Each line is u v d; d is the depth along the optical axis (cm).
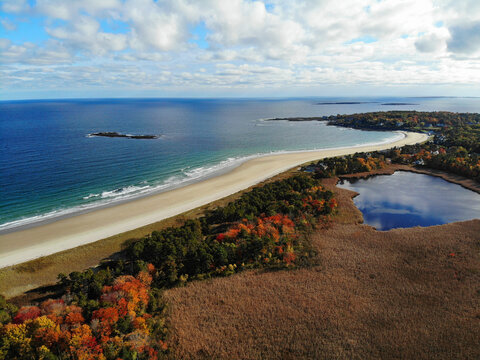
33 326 3509
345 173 11588
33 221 7262
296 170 11869
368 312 4300
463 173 11050
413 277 5084
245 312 4350
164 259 5328
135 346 3450
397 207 8556
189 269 5388
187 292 4797
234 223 6975
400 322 4106
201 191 9350
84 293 4428
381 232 6769
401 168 12375
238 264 5534
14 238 6462
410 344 3741
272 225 6650
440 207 8519
